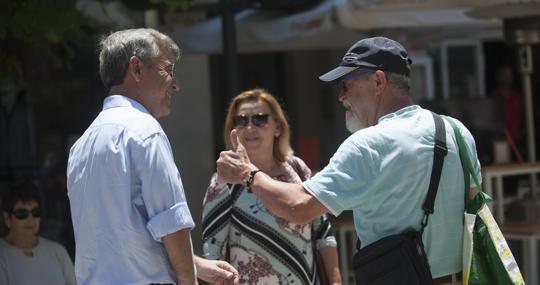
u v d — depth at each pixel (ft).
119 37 21.29
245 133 27.84
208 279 23.27
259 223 26.18
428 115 20.90
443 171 20.39
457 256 20.84
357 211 20.81
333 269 27.58
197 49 55.72
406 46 57.11
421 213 20.30
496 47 79.87
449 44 74.38
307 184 20.30
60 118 60.49
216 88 72.95
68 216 48.57
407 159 19.97
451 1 43.37
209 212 26.81
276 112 28.27
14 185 33.32
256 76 81.46
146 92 21.21
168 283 20.56
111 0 48.47
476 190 21.21
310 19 49.67
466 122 56.03
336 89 79.56
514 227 42.86
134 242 20.13
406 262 19.93
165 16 56.70
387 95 21.04
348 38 58.75
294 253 26.27
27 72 44.09
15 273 32.12
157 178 20.01
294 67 82.02
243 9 54.34
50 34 36.65
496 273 20.77
